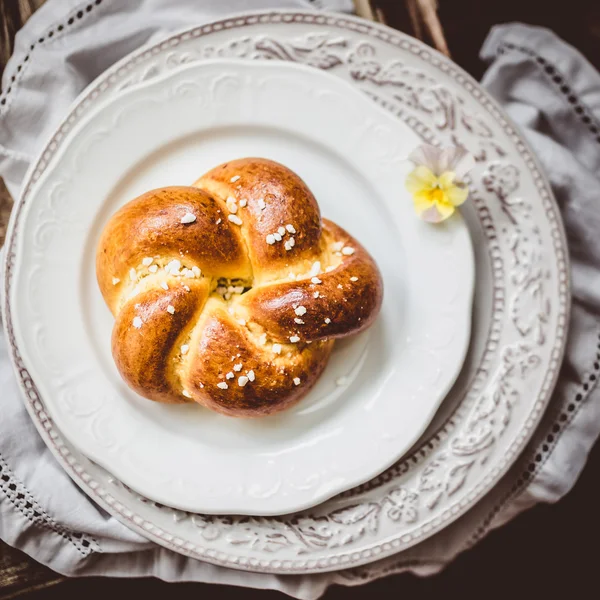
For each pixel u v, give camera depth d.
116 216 0.52
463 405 0.57
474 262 0.56
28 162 0.56
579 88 0.57
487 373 0.57
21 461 0.56
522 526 0.62
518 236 0.56
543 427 0.58
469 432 0.56
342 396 0.56
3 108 0.55
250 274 0.53
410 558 0.58
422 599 0.62
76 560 0.56
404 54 0.56
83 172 0.55
